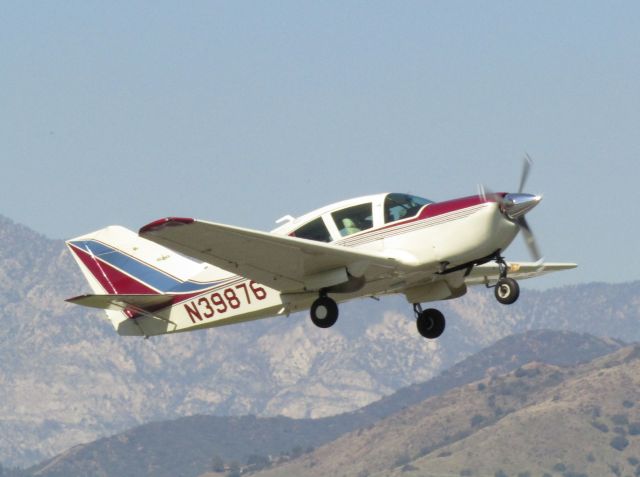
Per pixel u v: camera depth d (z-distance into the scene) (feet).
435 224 185.06
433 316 200.13
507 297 184.34
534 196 183.21
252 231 173.17
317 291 191.01
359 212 190.39
